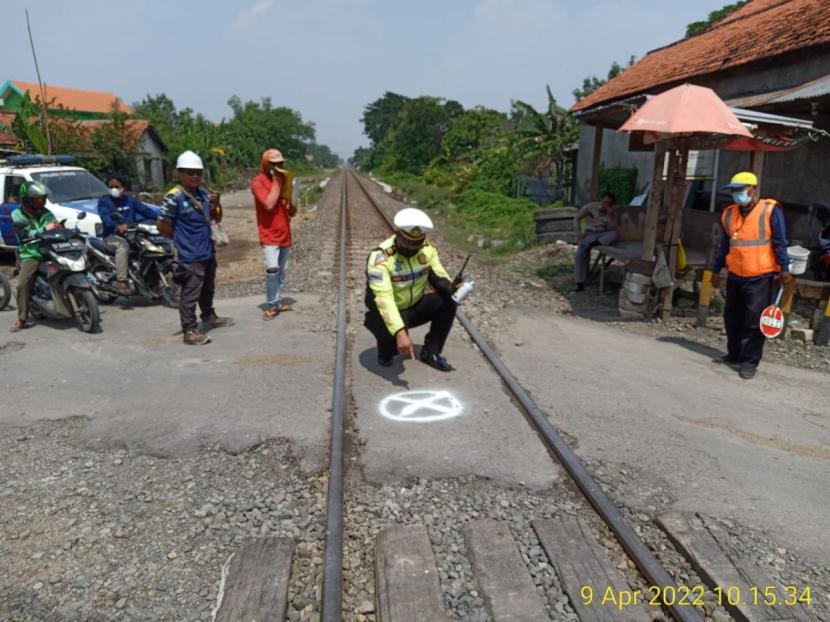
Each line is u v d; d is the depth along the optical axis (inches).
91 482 154.3
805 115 418.3
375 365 235.6
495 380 223.0
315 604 116.0
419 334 277.9
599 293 394.9
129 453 168.7
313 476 157.4
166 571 122.7
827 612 113.7
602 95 764.6
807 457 174.9
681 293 363.6
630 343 287.3
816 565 127.4
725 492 153.3
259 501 146.2
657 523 140.3
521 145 1072.8
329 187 1902.1
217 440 174.9
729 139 293.1
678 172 322.0
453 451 169.3
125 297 344.8
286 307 319.9
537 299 381.7
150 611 112.3
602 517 141.8
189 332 261.3
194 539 132.5
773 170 462.6
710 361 262.7
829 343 286.0
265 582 118.1
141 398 203.8
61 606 113.2
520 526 138.2
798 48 424.5
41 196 276.4
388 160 2913.4
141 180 1295.5
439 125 2701.8
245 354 248.7
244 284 398.3
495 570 123.0
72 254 277.6
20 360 244.1
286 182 291.9
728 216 244.1
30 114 1038.4
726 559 126.2
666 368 250.1
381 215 872.9
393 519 140.1
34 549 129.0
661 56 749.3
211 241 269.4
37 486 152.3
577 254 402.6
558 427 185.6
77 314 281.7
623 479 158.1
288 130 3676.2
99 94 2386.8
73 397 206.5
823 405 215.2
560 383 222.7
